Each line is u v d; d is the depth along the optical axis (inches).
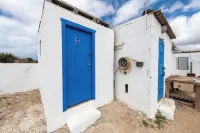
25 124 104.5
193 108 160.2
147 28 118.6
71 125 86.1
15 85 220.8
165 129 107.0
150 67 116.8
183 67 418.0
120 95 149.0
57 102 88.0
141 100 125.3
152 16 116.3
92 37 118.5
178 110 153.9
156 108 134.2
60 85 89.9
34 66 245.4
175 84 323.3
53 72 85.2
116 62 153.9
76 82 106.5
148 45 118.0
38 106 146.3
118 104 141.4
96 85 125.0
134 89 131.9
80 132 87.0
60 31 89.6
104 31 134.5
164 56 174.6
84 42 113.4
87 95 118.7
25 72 233.3
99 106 128.8
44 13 84.7
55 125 86.6
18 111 131.8
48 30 81.6
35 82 246.4
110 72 145.6
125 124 104.6
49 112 83.3
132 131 97.6
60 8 89.3
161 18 130.9
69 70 99.5
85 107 110.0
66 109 95.0
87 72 118.0
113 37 150.1
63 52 91.0
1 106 146.7
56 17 86.6
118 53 150.9
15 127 100.0
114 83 157.2
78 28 103.8
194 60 396.2
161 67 158.2
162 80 166.2
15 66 222.1
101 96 131.9
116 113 119.7
